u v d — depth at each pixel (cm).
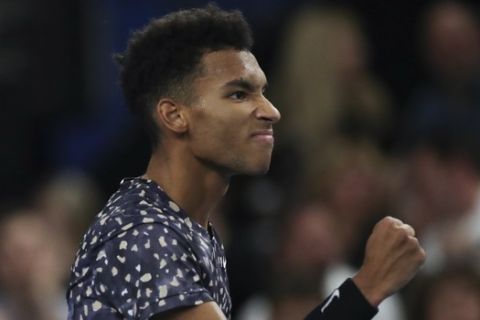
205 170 807
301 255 1448
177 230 782
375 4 1962
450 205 1571
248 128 797
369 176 1625
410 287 1466
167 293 757
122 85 825
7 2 1812
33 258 1571
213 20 805
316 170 1666
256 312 1518
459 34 1761
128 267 765
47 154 1909
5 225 1684
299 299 1427
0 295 1606
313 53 1780
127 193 805
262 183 1683
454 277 1401
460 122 1716
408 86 1925
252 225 1641
